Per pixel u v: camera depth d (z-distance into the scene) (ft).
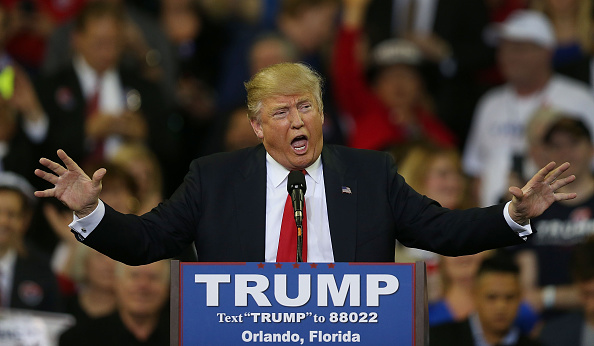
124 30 93.40
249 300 35.14
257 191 38.50
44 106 89.35
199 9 102.94
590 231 77.71
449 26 100.58
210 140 94.73
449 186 78.38
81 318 70.44
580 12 95.96
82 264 73.61
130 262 38.01
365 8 102.32
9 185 76.59
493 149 92.27
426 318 35.22
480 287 70.23
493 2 102.17
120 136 88.99
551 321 72.79
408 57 96.02
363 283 34.99
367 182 39.09
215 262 35.58
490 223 37.17
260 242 37.78
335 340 34.94
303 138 37.83
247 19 104.17
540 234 77.97
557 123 82.69
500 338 70.33
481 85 99.71
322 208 38.63
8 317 70.49
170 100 96.58
